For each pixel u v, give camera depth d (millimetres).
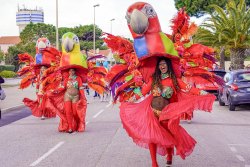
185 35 8586
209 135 12469
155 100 7773
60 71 13023
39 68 16312
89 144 11047
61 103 13305
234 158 9266
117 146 10734
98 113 18453
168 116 7523
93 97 27938
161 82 7812
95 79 13336
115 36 8680
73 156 9523
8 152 10062
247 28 34875
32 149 10414
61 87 13023
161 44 7895
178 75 8008
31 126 14836
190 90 7910
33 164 8742
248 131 13312
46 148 10531
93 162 8883
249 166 8469
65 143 11227
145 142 7492
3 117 18203
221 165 8578
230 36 35312
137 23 7844
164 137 7512
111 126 14422
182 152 7672
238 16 34750
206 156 9469
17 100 26375
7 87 42344
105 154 9734
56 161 9008
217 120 16141
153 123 7625
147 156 9477
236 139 11797
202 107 7410
